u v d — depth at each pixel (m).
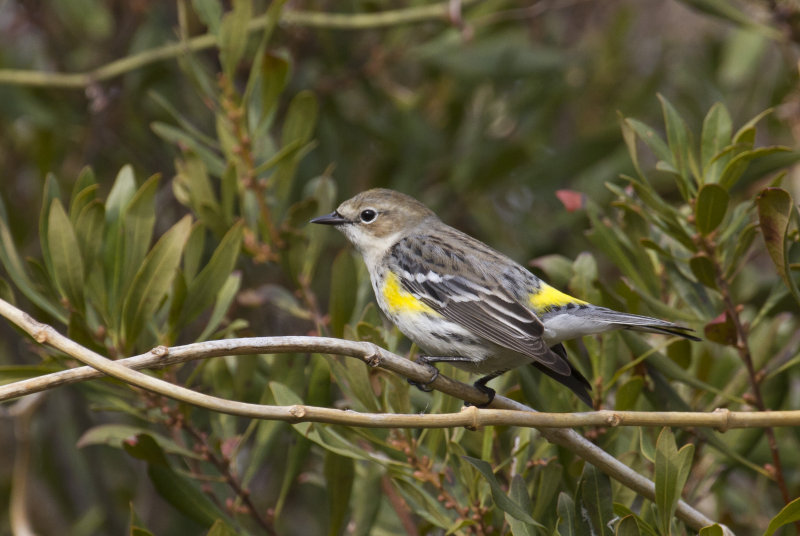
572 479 9.07
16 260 9.19
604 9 18.73
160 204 15.93
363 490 9.66
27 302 15.34
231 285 9.74
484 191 15.84
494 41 15.59
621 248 10.14
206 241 14.55
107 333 9.19
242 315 14.54
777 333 9.95
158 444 8.98
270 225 11.05
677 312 9.62
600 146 15.29
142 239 9.32
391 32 15.76
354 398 8.82
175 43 14.48
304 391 10.16
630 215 9.71
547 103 16.09
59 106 15.96
